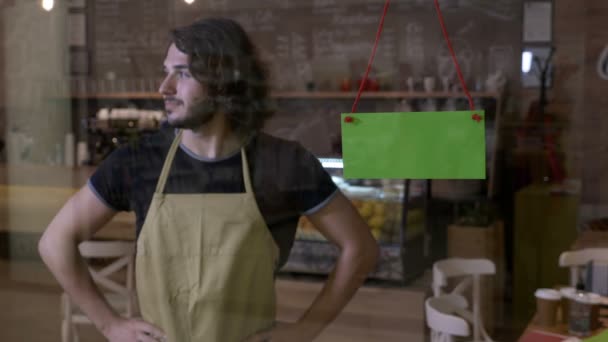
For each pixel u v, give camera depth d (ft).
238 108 5.56
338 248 5.85
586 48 12.87
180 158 5.31
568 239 10.18
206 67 5.61
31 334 7.15
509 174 12.17
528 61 12.83
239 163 5.33
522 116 12.87
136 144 5.57
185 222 5.19
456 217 9.71
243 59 5.78
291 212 5.45
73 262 5.73
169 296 5.14
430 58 12.47
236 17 10.72
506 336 7.37
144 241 5.24
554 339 6.37
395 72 12.13
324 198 5.59
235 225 5.18
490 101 12.24
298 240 6.40
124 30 10.39
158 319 5.19
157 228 5.22
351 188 7.80
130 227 5.57
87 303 5.63
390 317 6.91
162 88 5.64
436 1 10.30
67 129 9.95
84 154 9.36
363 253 5.82
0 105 10.82
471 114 4.46
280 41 11.71
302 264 6.40
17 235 8.21
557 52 12.87
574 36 12.88
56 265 5.75
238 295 5.16
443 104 7.34
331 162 5.68
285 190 5.35
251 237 5.19
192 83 5.57
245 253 5.17
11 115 10.56
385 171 4.66
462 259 8.89
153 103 9.20
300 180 5.43
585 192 11.85
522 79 12.94
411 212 8.20
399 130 4.59
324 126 7.25
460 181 9.75
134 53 10.30
